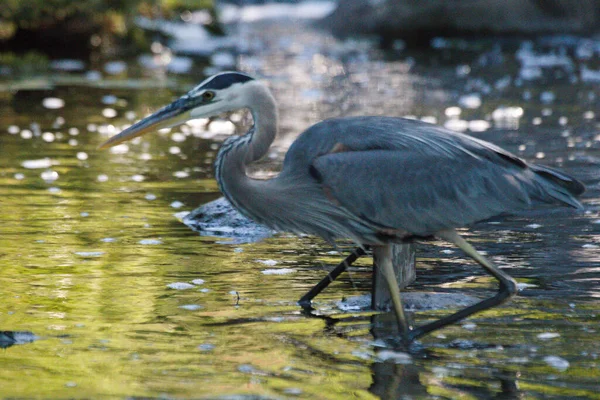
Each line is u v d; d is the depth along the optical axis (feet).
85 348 27.25
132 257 36.88
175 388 24.36
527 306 31.24
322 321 30.01
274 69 107.14
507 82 94.02
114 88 90.53
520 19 136.36
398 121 30.35
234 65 110.83
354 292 33.12
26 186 49.73
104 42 117.39
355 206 28.73
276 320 30.01
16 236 39.75
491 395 24.07
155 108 78.43
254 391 24.21
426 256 37.63
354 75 101.60
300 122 71.31
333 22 149.48
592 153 58.59
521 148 60.44
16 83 92.02
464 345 27.78
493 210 28.94
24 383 24.61
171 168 55.36
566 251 37.91
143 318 29.91
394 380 25.02
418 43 136.46
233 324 29.55
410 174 28.68
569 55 116.98
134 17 120.88
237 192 29.50
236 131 70.59
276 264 36.32
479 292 32.89
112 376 25.16
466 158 29.14
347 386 24.62
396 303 28.91
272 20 166.61
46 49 114.62
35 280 33.73
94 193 48.42
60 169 54.54
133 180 51.83
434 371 25.72
